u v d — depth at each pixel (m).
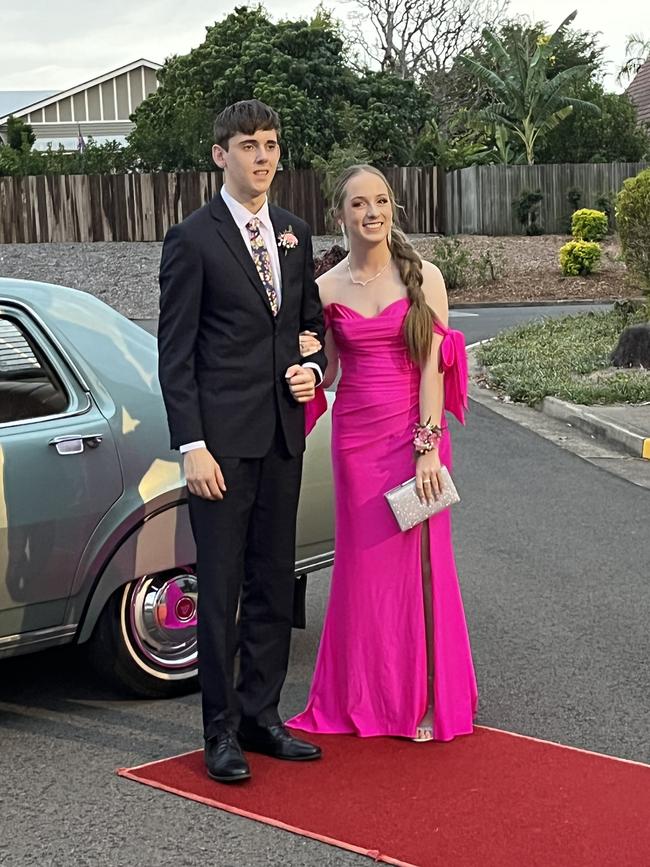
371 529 4.41
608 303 23.20
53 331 4.71
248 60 36.03
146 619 4.76
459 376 4.50
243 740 4.31
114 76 53.38
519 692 4.97
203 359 4.00
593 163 32.56
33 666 5.32
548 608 6.12
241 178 3.97
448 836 3.63
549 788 3.99
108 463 4.59
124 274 26.86
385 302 4.43
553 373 13.43
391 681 4.43
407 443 4.43
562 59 41.62
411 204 31.61
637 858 3.49
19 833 3.70
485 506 8.38
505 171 31.16
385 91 36.75
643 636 5.70
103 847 3.60
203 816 3.80
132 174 31.05
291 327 4.11
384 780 4.06
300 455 4.20
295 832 3.68
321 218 30.91
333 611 4.53
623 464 9.86
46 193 30.70
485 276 25.41
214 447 3.97
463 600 6.24
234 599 4.11
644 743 4.43
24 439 4.41
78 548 4.52
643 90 42.09
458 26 48.06
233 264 3.96
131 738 4.47
